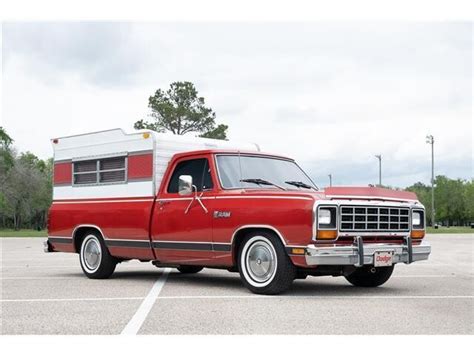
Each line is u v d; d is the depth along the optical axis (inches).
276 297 335.6
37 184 3240.7
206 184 378.9
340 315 278.5
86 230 461.1
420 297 337.4
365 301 321.1
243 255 353.7
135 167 423.8
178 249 389.1
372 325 255.8
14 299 332.8
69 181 478.3
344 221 330.3
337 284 409.1
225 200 362.6
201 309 295.4
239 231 355.6
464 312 287.0
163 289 375.2
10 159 2918.3
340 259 325.4
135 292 360.8
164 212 398.0
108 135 447.2
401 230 357.7
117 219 430.0
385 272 382.6
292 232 328.2
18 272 504.7
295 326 253.9
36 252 841.5
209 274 484.1
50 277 459.5
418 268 540.1
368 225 340.2
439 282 419.2
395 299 329.1
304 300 323.9
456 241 1179.3
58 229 480.7
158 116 2148.1
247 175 378.6
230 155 384.5
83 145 468.4
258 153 396.5
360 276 391.9
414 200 374.6
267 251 343.3
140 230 412.5
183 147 428.8
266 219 339.0
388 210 349.7
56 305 310.8
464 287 388.2
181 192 370.9
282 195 336.8
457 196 4862.2
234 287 384.8
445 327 251.9
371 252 336.8
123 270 522.9
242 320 267.1
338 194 332.2
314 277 460.1
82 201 463.8
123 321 266.2
